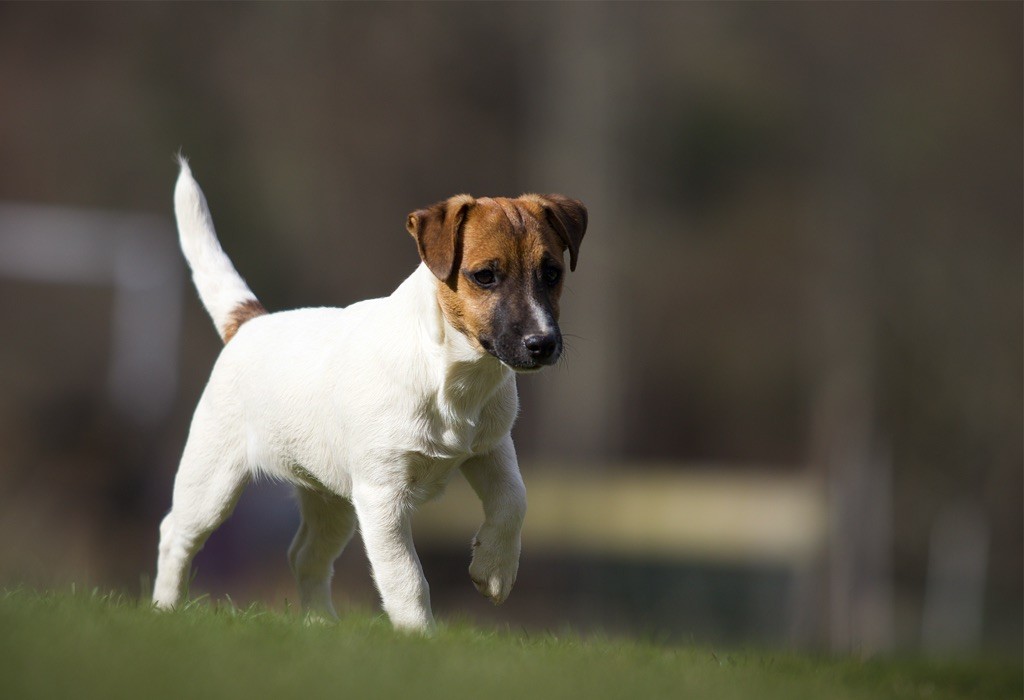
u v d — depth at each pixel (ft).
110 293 99.45
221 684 14.52
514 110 109.40
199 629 17.65
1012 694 23.48
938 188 100.99
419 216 19.21
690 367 113.80
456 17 109.09
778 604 75.20
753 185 109.91
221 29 110.73
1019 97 102.17
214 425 21.97
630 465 113.70
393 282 106.42
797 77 106.83
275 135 106.83
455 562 81.30
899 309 97.55
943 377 97.25
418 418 19.24
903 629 88.48
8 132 107.34
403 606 19.31
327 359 20.38
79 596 20.47
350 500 20.95
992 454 97.50
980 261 99.14
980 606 95.20
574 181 103.91
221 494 21.93
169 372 90.79
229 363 21.95
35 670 14.37
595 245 102.32
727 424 115.96
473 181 108.58
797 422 111.75
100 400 93.97
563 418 99.60
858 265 98.43
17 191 106.32
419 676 15.71
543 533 82.84
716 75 107.86
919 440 97.91
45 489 82.58
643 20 106.93
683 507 92.38
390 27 109.09
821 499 85.97
